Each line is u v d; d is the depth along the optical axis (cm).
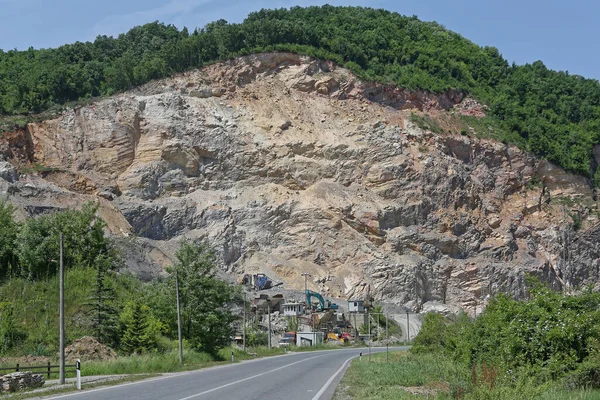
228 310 6034
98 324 5253
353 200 12550
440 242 12581
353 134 13388
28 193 9962
